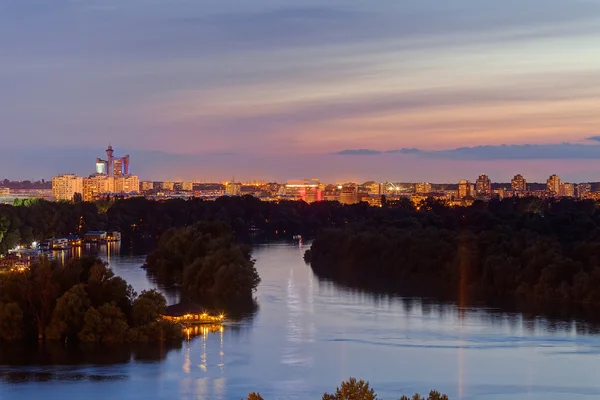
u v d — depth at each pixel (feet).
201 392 583.17
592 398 578.66
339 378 617.62
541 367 648.79
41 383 604.90
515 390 594.24
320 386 597.11
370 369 640.58
